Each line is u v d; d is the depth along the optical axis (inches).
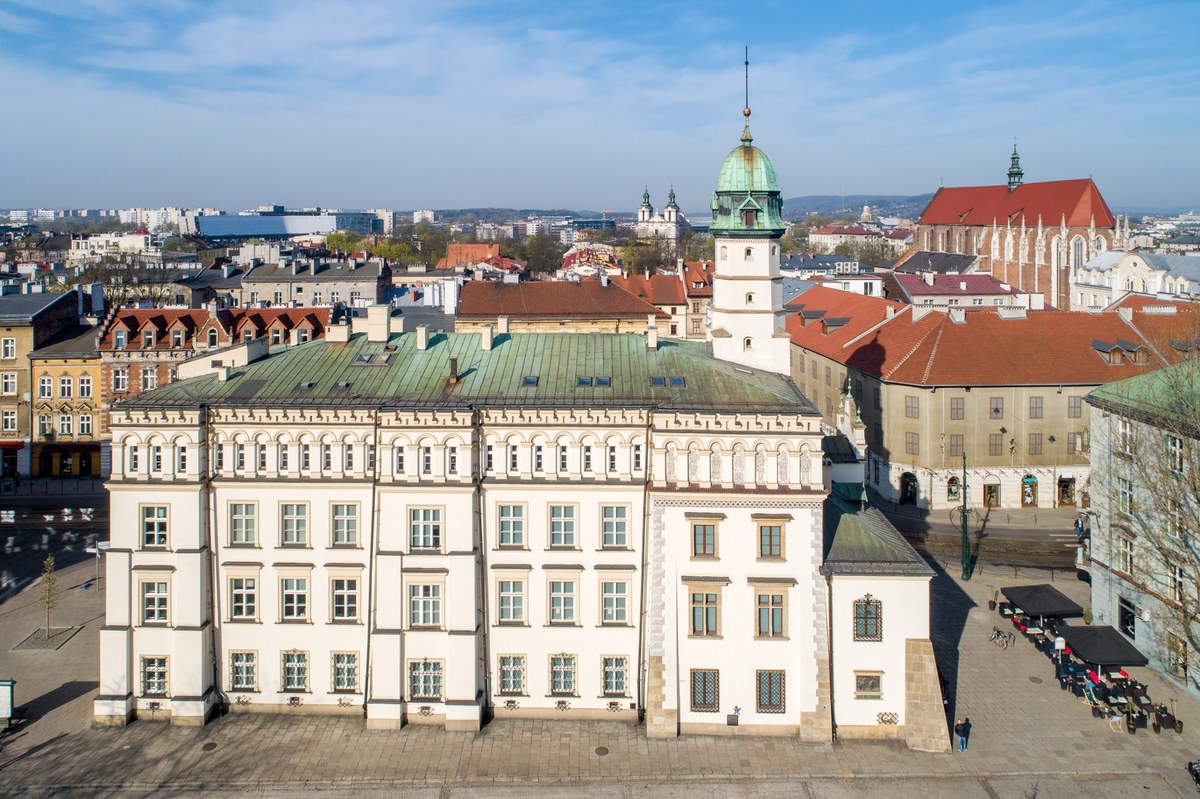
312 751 2383.1
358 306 6471.5
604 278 6230.3
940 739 2404.0
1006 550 3932.1
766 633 2456.9
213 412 2529.5
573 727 2501.2
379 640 2480.3
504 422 2506.2
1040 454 4488.2
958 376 4458.7
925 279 7755.9
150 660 2534.5
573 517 2516.0
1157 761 2359.7
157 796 2203.5
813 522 2439.7
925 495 4483.3
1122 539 3014.3
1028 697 2684.5
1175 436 2706.7
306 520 2536.9
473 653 2469.2
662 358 2807.6
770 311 3230.8
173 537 2508.6
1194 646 2420.0
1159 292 6958.7
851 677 2454.5
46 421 4901.6
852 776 2292.1
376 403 2561.5
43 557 3789.4
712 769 2313.0
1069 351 4589.1
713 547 2463.1
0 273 7234.3
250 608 2561.5
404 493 2484.0
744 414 2442.2
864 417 4921.3
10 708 2487.7
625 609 2529.5
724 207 3230.8
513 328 5615.2
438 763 2333.9
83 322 5305.1
